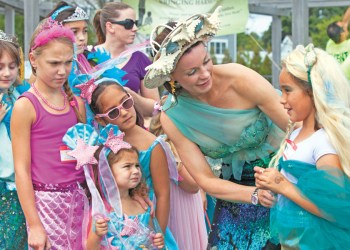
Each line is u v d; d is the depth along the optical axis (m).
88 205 4.34
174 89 3.93
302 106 3.55
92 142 4.31
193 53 3.63
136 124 4.70
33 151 4.25
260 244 4.16
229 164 4.25
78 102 4.45
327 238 3.47
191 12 9.25
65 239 4.28
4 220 4.51
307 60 3.51
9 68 4.59
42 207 4.25
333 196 3.39
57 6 5.36
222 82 3.92
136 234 4.28
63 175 4.28
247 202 3.88
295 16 8.99
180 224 4.79
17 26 17.67
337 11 22.52
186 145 4.12
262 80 3.90
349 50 9.26
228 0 9.27
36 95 4.27
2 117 4.57
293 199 3.45
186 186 4.76
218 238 4.33
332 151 3.46
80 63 4.95
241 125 3.99
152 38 3.84
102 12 5.73
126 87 5.35
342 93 3.49
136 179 4.30
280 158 3.70
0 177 4.47
